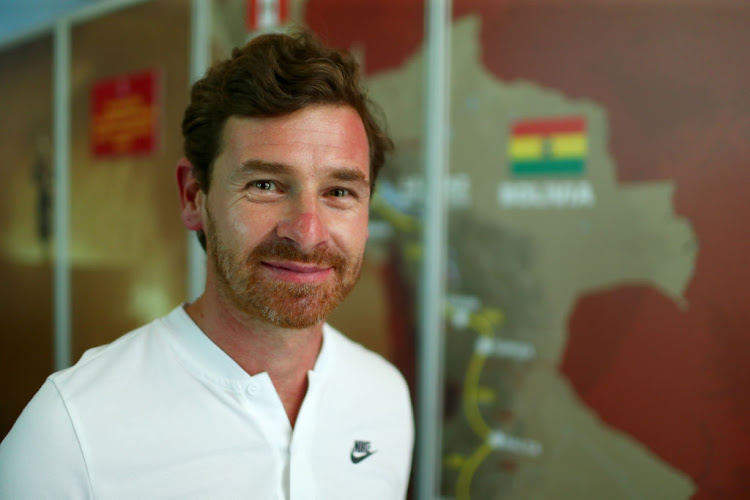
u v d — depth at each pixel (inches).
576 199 48.5
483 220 53.0
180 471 23.5
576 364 49.0
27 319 90.6
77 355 84.0
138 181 76.5
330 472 27.5
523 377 51.5
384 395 31.9
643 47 45.2
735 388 42.8
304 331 25.9
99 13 80.0
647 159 45.4
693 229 43.9
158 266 74.6
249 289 23.6
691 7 43.3
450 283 55.0
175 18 72.1
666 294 45.1
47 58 86.9
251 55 24.1
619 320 47.0
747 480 42.6
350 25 59.8
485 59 52.2
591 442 48.5
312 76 23.5
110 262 79.9
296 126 23.2
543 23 49.4
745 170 41.8
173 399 24.3
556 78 48.9
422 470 56.5
